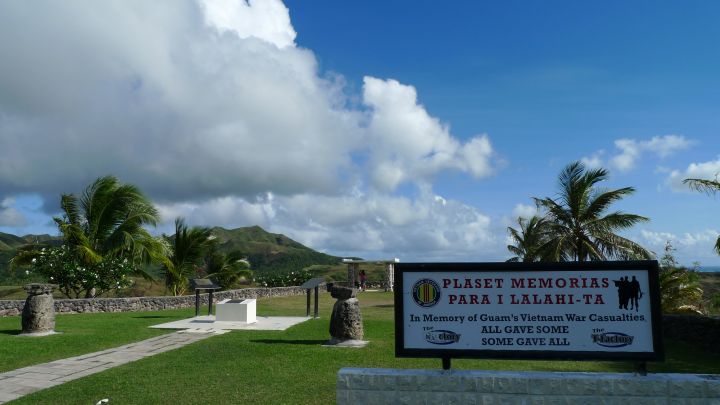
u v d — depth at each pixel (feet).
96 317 61.00
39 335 44.75
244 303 53.11
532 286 20.31
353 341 39.50
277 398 24.38
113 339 42.98
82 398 24.58
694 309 56.49
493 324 20.36
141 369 30.76
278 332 47.16
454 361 33.76
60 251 71.10
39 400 24.34
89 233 75.31
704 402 18.34
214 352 36.50
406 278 20.98
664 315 49.57
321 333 46.47
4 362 33.47
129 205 76.59
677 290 57.21
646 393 18.58
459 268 20.72
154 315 64.13
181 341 42.04
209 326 51.06
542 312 20.17
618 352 19.60
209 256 101.30
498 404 19.07
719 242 44.14
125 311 69.46
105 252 74.84
